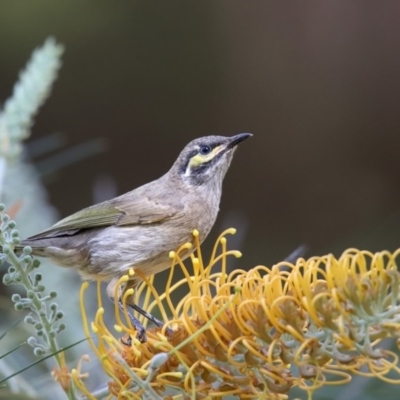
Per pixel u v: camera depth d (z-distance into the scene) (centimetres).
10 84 1495
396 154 1462
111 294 860
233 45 1522
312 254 1362
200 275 624
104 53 1525
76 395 621
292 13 1500
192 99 1543
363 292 539
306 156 1498
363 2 1476
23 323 834
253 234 1452
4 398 714
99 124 1555
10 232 596
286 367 579
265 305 564
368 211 1449
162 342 597
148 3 1497
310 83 1505
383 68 1480
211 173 913
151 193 892
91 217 876
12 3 1464
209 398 589
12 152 838
